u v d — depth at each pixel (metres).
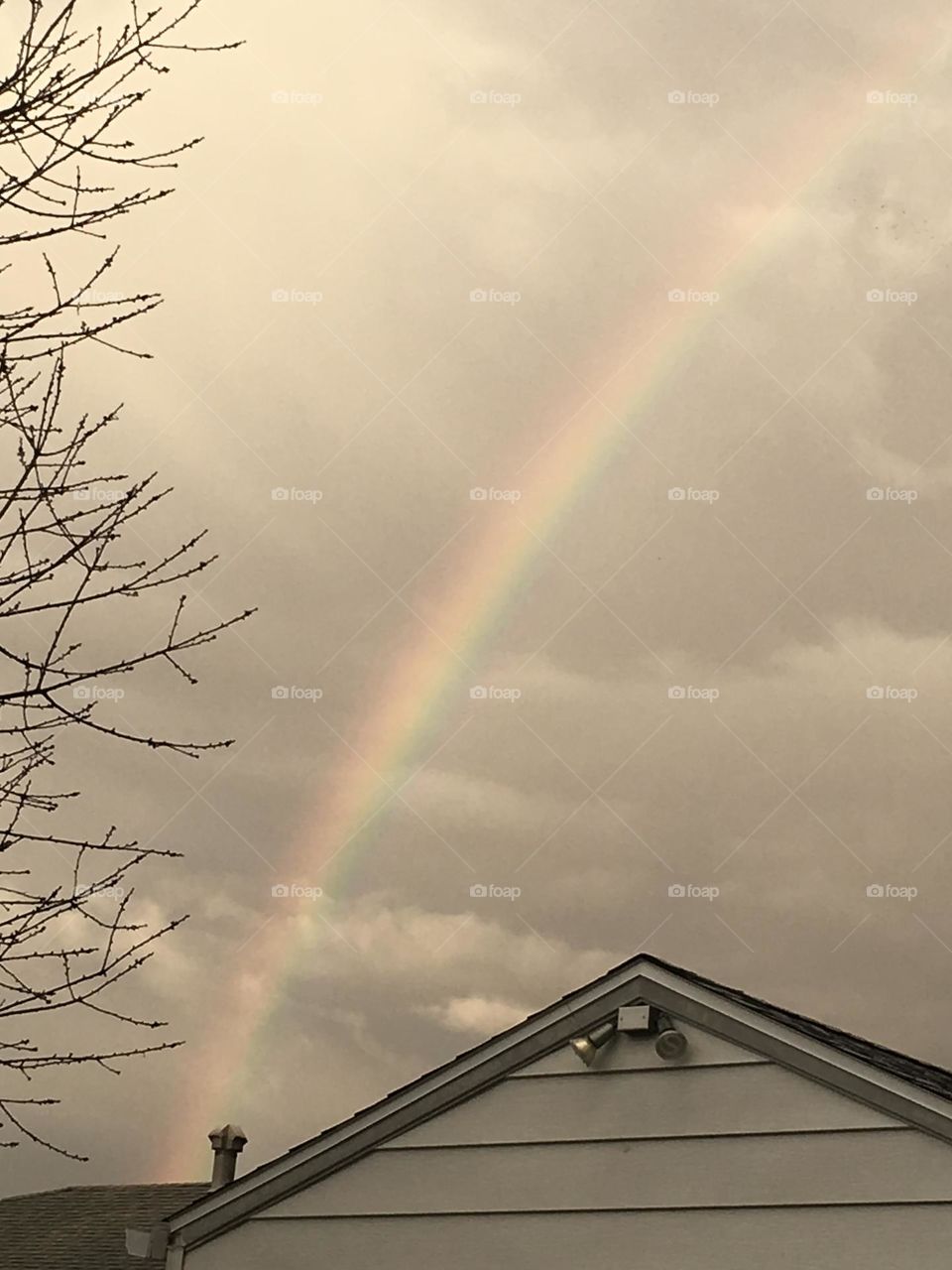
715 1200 8.00
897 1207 7.62
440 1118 8.77
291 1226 8.91
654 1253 8.04
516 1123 8.58
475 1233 8.47
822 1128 7.88
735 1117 8.08
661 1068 8.33
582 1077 8.50
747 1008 8.18
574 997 8.59
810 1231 7.75
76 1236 13.61
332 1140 8.92
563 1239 8.27
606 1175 8.28
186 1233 9.11
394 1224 8.67
